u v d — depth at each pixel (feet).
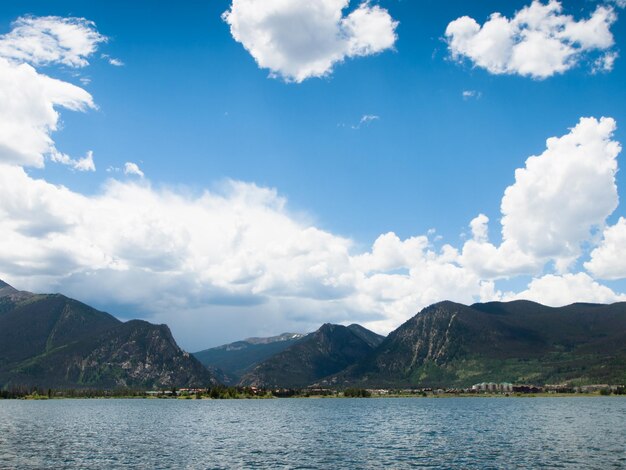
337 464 431.43
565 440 579.07
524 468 401.70
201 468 411.75
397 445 554.87
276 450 519.60
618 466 405.59
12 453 488.02
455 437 629.10
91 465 422.41
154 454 486.79
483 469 400.67
